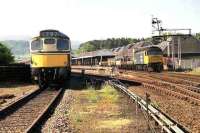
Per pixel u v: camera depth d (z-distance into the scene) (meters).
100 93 22.30
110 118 13.77
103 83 29.78
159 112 12.09
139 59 61.66
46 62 27.11
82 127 12.21
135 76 40.75
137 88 26.41
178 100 18.73
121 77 36.44
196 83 26.22
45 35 27.25
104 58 102.69
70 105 17.75
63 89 26.12
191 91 20.88
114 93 21.42
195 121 12.66
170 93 21.12
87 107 16.75
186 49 83.75
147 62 56.72
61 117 14.02
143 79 34.34
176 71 57.25
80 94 22.67
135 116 13.99
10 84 31.69
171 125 10.13
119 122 12.91
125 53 75.56
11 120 13.95
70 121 13.32
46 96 21.91
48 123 13.07
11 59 45.66
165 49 80.62
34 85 30.39
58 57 27.25
